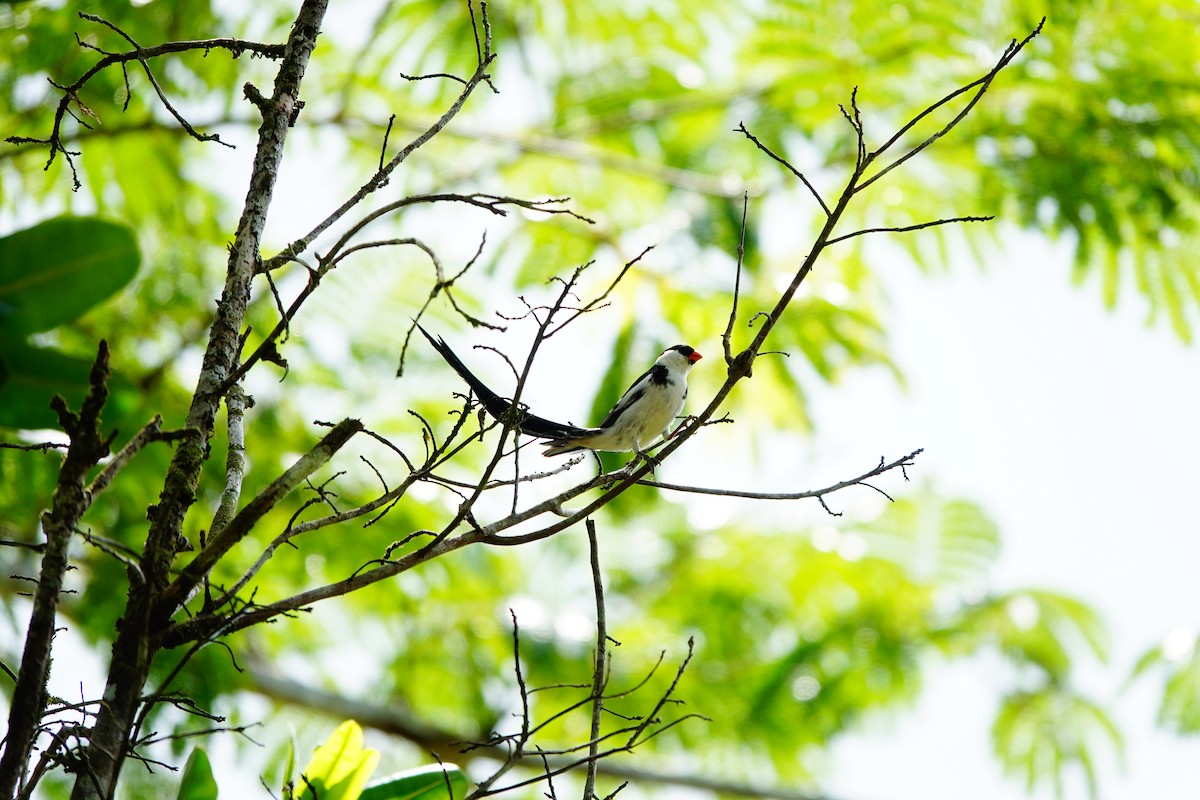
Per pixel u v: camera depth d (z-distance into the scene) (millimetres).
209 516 11477
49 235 4719
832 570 17516
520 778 14633
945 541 17938
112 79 11883
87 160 12359
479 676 15289
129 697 4031
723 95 15023
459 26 13758
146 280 12438
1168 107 12516
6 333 4758
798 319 13070
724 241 13555
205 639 4234
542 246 14031
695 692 15633
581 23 14555
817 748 17203
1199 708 14141
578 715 14828
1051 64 12734
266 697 13984
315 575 12398
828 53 13383
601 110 14781
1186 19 12578
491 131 14383
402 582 14344
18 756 3535
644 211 15117
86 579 10438
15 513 10352
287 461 12188
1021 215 12469
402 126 13961
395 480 12711
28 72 11688
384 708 14875
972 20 12891
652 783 15047
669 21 14742
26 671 3574
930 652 16859
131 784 9094
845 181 13734
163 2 12016
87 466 3723
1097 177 12336
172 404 11500
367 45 12750
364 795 4969
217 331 4762
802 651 16391
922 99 13602
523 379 4648
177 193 12891
